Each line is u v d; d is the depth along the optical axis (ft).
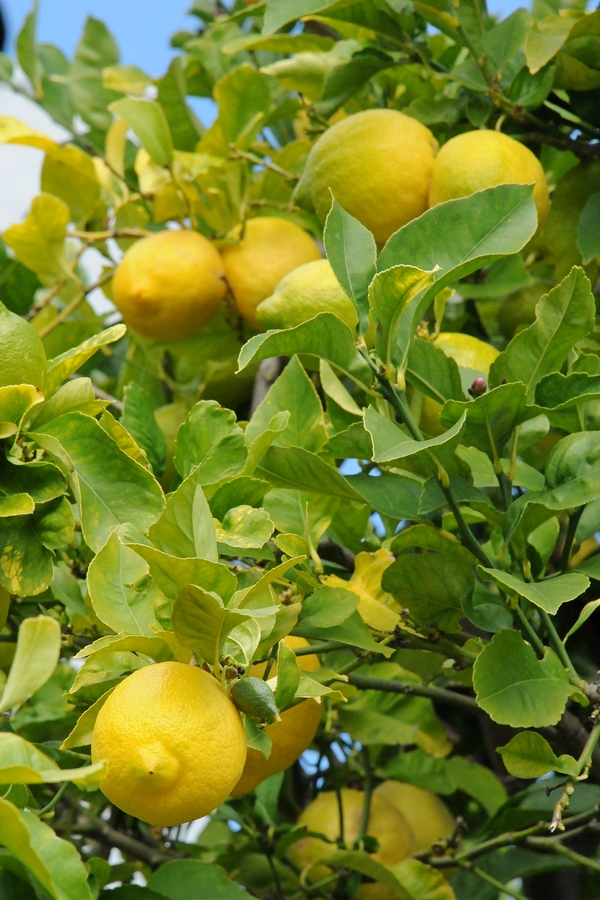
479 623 4.35
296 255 5.39
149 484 4.27
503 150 4.90
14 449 4.26
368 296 4.32
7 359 4.23
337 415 4.74
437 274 4.33
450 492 4.28
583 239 4.94
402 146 4.95
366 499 4.40
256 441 4.32
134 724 3.92
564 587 4.20
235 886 4.37
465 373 4.66
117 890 4.33
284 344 4.22
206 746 3.93
